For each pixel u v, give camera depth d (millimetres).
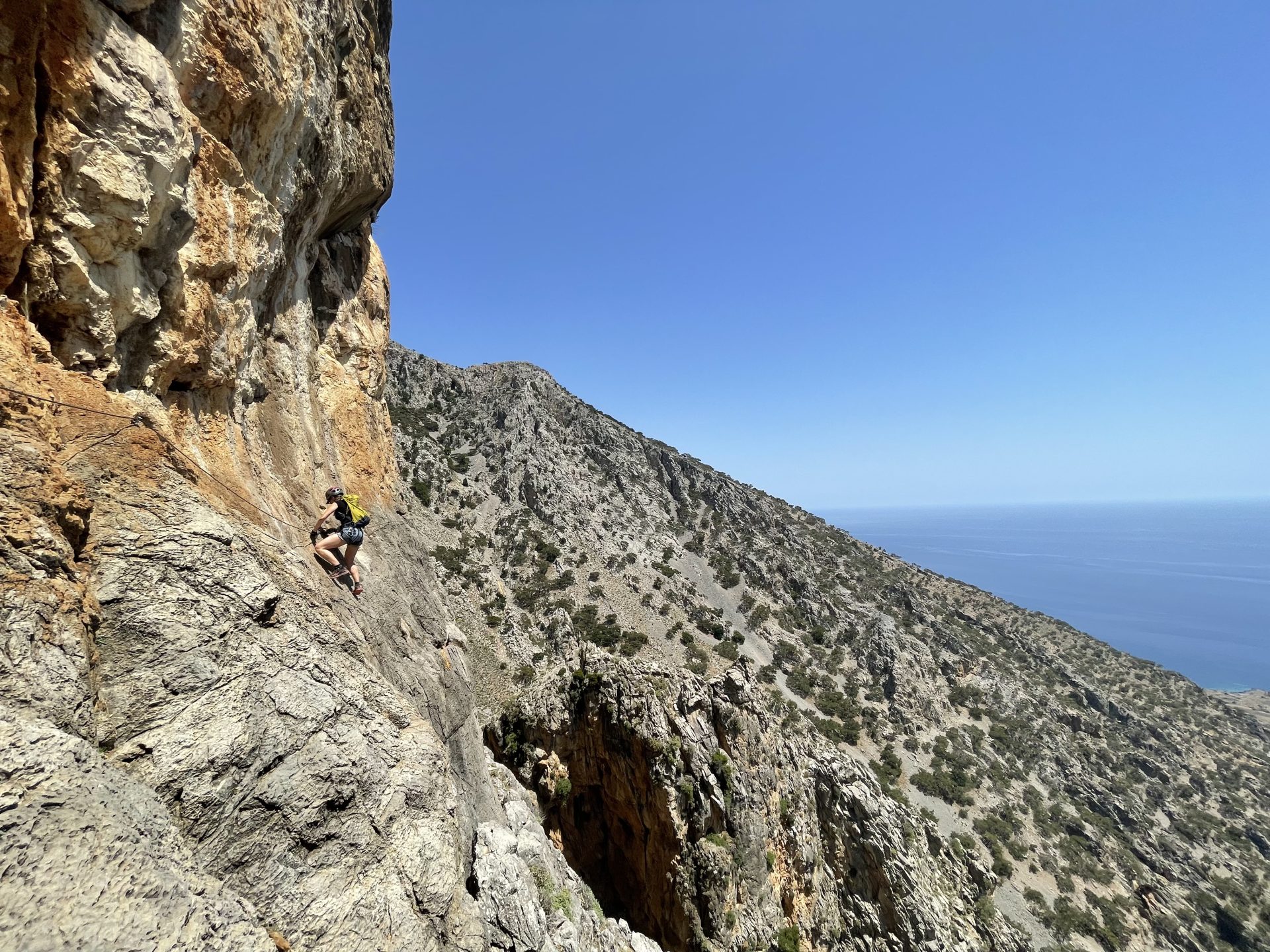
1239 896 70125
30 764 4387
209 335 9883
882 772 77000
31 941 3801
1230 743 109375
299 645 8328
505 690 65062
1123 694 119500
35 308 6863
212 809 6176
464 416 138875
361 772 8000
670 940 25109
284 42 10680
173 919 4754
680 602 107312
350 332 18234
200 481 8719
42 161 6453
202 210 9203
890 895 28891
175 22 7988
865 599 127062
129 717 5973
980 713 98000
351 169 15617
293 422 13938
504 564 99750
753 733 29062
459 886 8875
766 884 25984
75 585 5844
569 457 137125
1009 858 67375
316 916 6555
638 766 27094
